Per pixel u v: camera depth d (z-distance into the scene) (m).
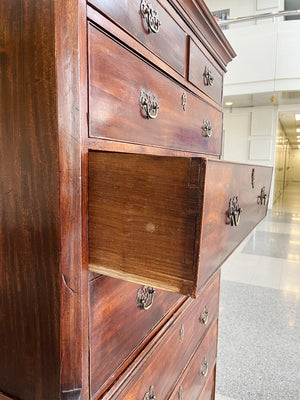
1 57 0.34
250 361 1.43
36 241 0.35
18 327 0.38
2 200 0.37
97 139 0.36
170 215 0.31
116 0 0.38
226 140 6.28
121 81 0.41
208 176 0.30
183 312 0.71
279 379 1.30
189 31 0.64
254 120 6.00
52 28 0.31
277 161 6.82
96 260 0.36
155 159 0.31
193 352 0.81
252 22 5.03
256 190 0.61
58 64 0.31
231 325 1.75
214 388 1.12
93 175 0.35
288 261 2.86
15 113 0.34
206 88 0.79
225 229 0.40
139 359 0.50
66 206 0.33
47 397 0.37
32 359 0.38
